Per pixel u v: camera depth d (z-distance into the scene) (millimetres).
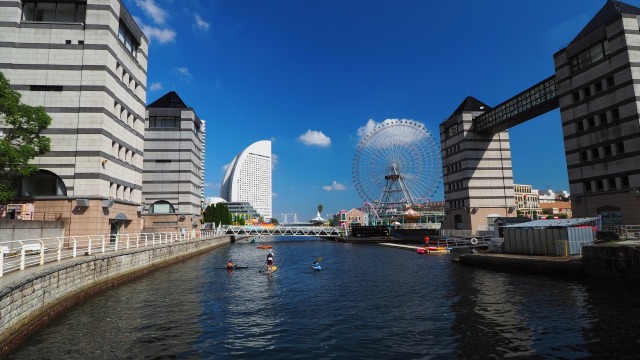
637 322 17188
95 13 41219
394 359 13867
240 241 119750
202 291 27625
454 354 14188
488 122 80125
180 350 14930
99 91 40188
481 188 83438
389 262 48125
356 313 20891
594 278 28125
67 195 38531
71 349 14875
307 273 38219
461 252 57875
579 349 14203
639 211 45344
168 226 77812
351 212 171375
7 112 30266
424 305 22391
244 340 16219
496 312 20016
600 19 53031
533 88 66250
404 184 98625
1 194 30984
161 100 84875
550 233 35875
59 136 39281
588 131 52094
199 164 91750
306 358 14086
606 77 49656
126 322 18859
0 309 13961
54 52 40062
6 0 39656
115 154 43531
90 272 25203
